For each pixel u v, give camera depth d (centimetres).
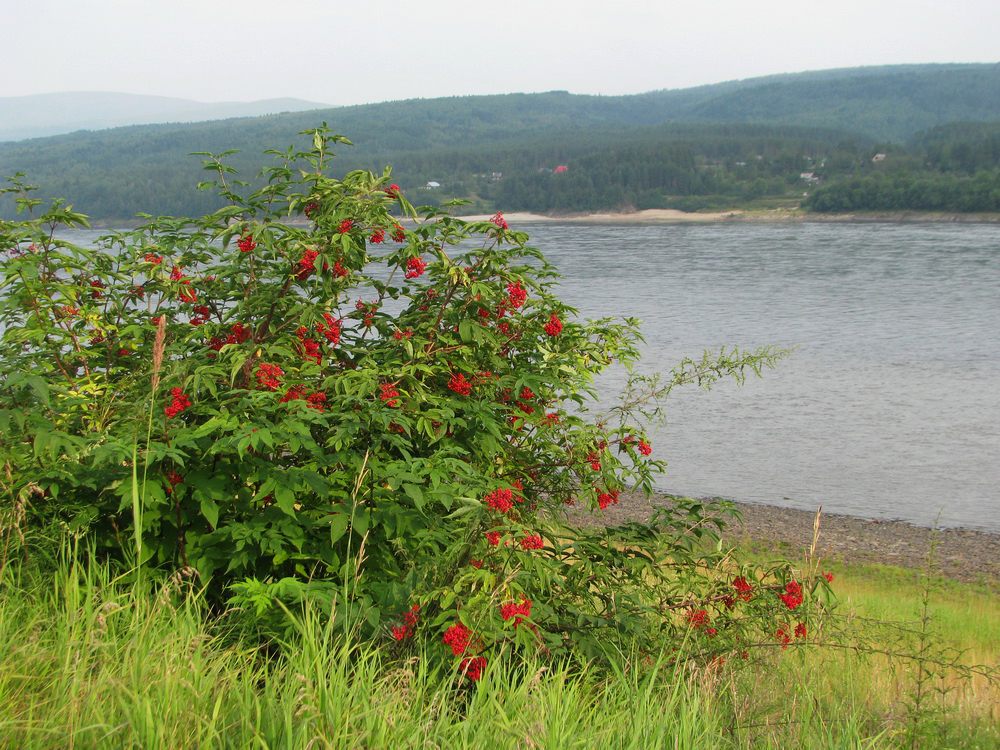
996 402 2795
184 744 201
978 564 1514
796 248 9450
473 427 359
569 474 394
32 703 207
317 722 210
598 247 9900
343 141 376
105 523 324
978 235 10956
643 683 287
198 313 392
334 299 376
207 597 314
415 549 331
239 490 320
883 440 2392
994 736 356
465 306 387
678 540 368
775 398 2902
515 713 242
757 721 305
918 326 4288
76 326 371
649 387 435
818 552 1516
